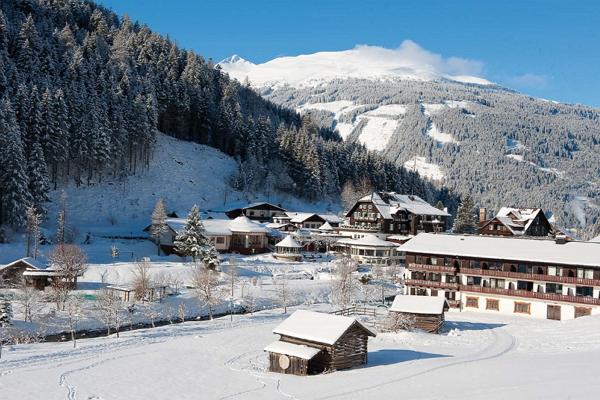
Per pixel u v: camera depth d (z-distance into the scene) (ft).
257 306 286.87
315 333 169.17
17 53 520.42
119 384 150.92
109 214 460.14
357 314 272.51
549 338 222.07
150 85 588.91
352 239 452.76
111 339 215.92
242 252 418.92
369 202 508.53
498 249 295.07
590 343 208.64
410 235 500.74
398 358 185.57
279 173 613.52
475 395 128.26
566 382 136.77
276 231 454.40
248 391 144.66
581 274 273.33
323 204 626.23
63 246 290.76
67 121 471.21
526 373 152.76
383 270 368.07
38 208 388.98
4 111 394.73
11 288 272.31
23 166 373.81
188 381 155.33
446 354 192.75
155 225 391.86
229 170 606.55
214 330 237.25
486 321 263.70
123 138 507.30
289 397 137.39
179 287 298.97
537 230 476.13
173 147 599.16
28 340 212.23
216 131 652.48
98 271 309.63
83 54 585.63
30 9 653.71
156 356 185.06
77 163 476.13
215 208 526.57
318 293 316.40
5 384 147.43
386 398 130.93
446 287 300.20
